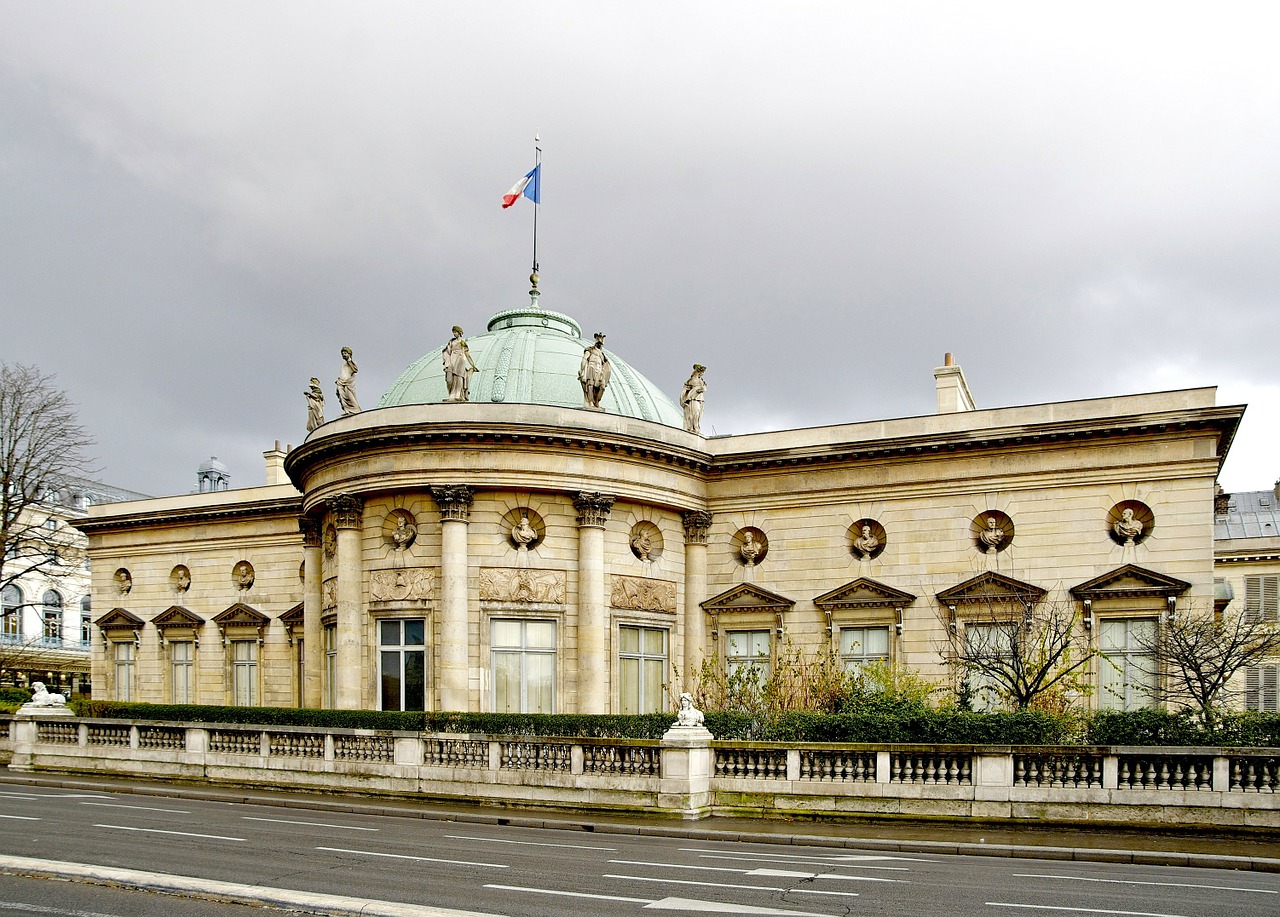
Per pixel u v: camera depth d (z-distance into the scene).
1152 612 39.53
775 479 46.56
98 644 63.59
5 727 40.25
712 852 21.67
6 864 17.03
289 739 33.22
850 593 44.12
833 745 27.09
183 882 15.59
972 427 43.62
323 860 18.92
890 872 19.02
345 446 43.12
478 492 42.25
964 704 36.03
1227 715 27.19
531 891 16.12
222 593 60.06
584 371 44.69
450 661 40.38
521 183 55.28
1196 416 39.09
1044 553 41.44
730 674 44.97
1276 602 66.56
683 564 47.06
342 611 42.69
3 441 58.34
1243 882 18.34
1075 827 24.78
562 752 29.00
